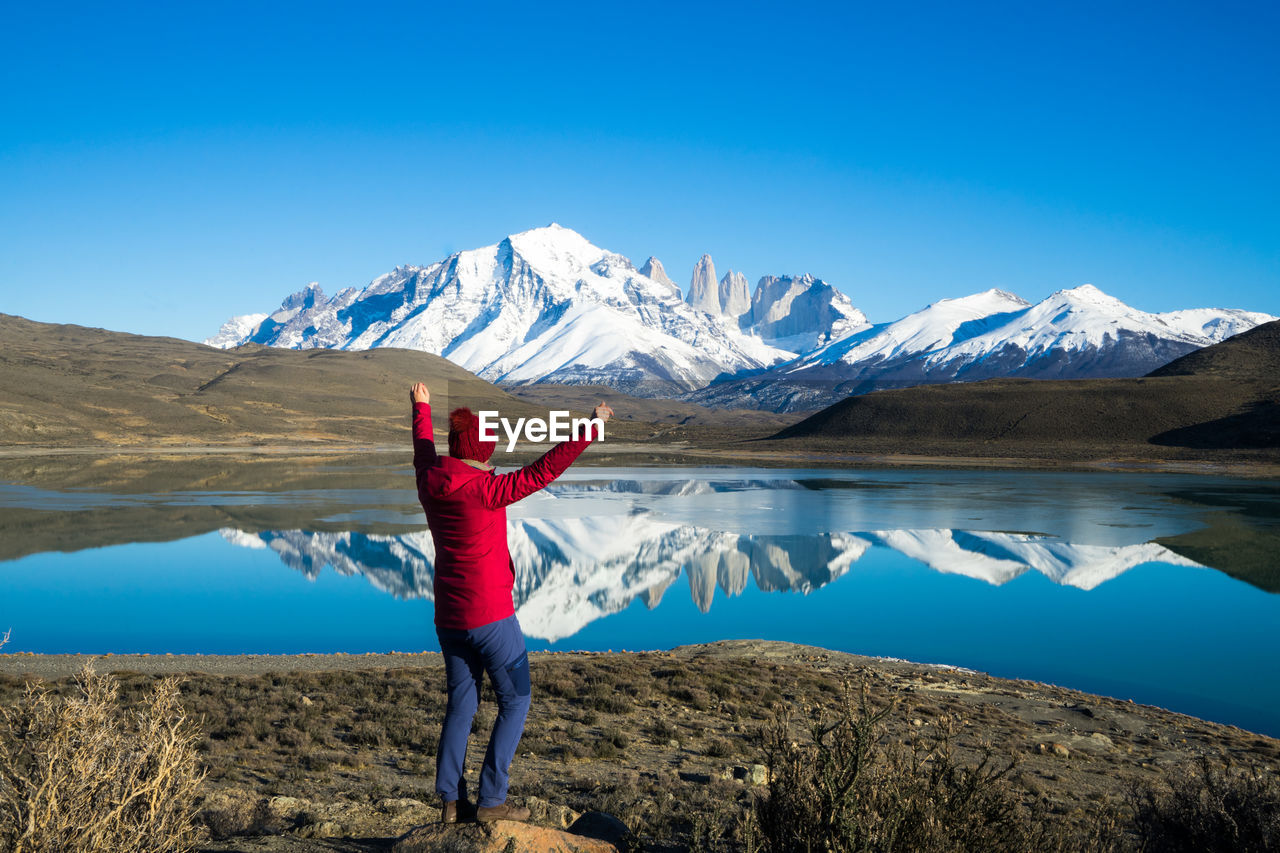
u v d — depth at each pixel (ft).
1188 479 308.81
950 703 53.57
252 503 214.07
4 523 173.06
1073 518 191.42
